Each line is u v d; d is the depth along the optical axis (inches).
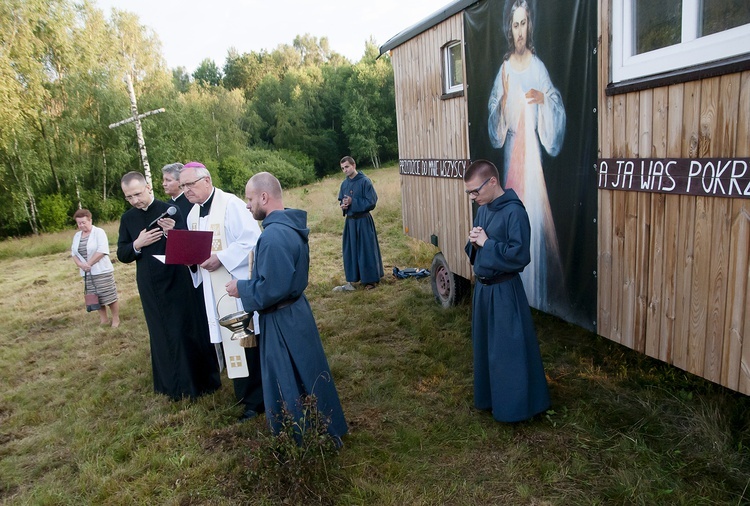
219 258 141.0
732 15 93.0
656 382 148.2
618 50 118.6
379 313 234.4
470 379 162.7
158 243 163.6
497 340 129.1
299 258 120.3
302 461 113.4
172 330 165.5
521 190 165.9
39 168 839.7
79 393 185.0
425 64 226.7
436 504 108.7
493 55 171.8
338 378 174.2
